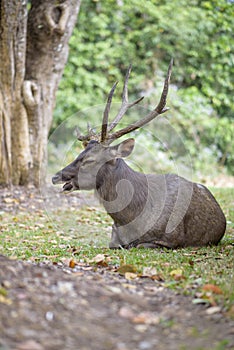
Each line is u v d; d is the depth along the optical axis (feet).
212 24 78.07
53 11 47.93
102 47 77.05
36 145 48.14
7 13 43.75
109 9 78.23
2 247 29.66
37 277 19.20
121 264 24.73
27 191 46.68
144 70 80.18
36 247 29.99
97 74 77.77
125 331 16.44
